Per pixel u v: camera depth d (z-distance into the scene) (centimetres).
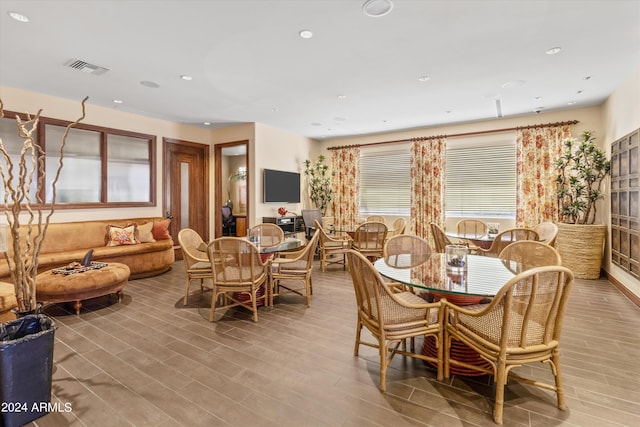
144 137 557
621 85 404
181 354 248
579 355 246
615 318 320
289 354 247
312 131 684
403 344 248
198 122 602
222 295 387
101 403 190
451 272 236
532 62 342
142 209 557
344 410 183
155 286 440
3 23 264
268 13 252
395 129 662
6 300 251
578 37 290
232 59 333
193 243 393
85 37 288
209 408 185
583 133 478
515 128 559
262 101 473
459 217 620
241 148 806
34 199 439
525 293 164
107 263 394
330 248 529
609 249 459
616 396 195
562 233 488
